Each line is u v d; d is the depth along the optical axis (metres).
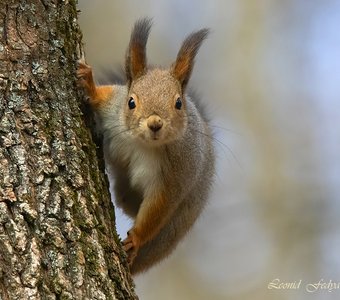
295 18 22.52
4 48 8.29
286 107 21.61
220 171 20.27
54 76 8.55
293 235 19.91
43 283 7.39
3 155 7.80
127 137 10.52
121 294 7.95
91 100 9.91
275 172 20.62
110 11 20.42
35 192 7.77
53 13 8.80
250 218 19.92
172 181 10.80
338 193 20.38
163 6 20.92
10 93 8.13
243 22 22.14
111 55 20.06
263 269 19.41
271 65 22.03
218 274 19.28
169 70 10.82
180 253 19.28
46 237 7.64
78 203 8.00
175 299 18.92
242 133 21.16
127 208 11.69
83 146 8.45
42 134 8.09
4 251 7.39
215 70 21.61
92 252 7.82
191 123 11.07
